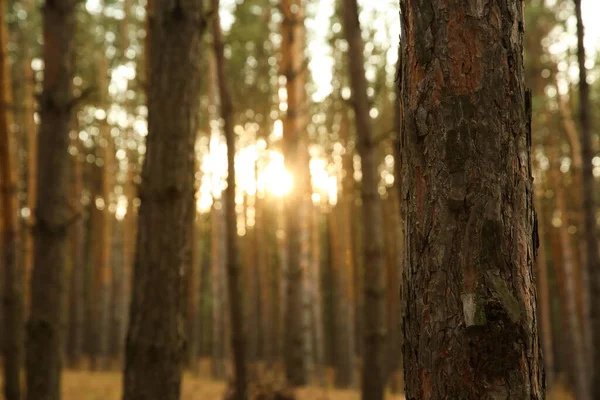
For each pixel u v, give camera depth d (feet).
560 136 53.47
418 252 4.92
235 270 16.20
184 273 10.52
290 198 31.76
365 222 17.10
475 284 4.65
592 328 19.88
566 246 48.60
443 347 4.66
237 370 15.96
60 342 14.65
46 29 14.98
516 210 4.83
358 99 17.35
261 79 57.57
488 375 4.52
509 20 5.04
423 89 5.01
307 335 35.37
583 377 46.60
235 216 16.47
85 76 58.54
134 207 57.26
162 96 10.73
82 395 30.86
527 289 4.78
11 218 18.19
